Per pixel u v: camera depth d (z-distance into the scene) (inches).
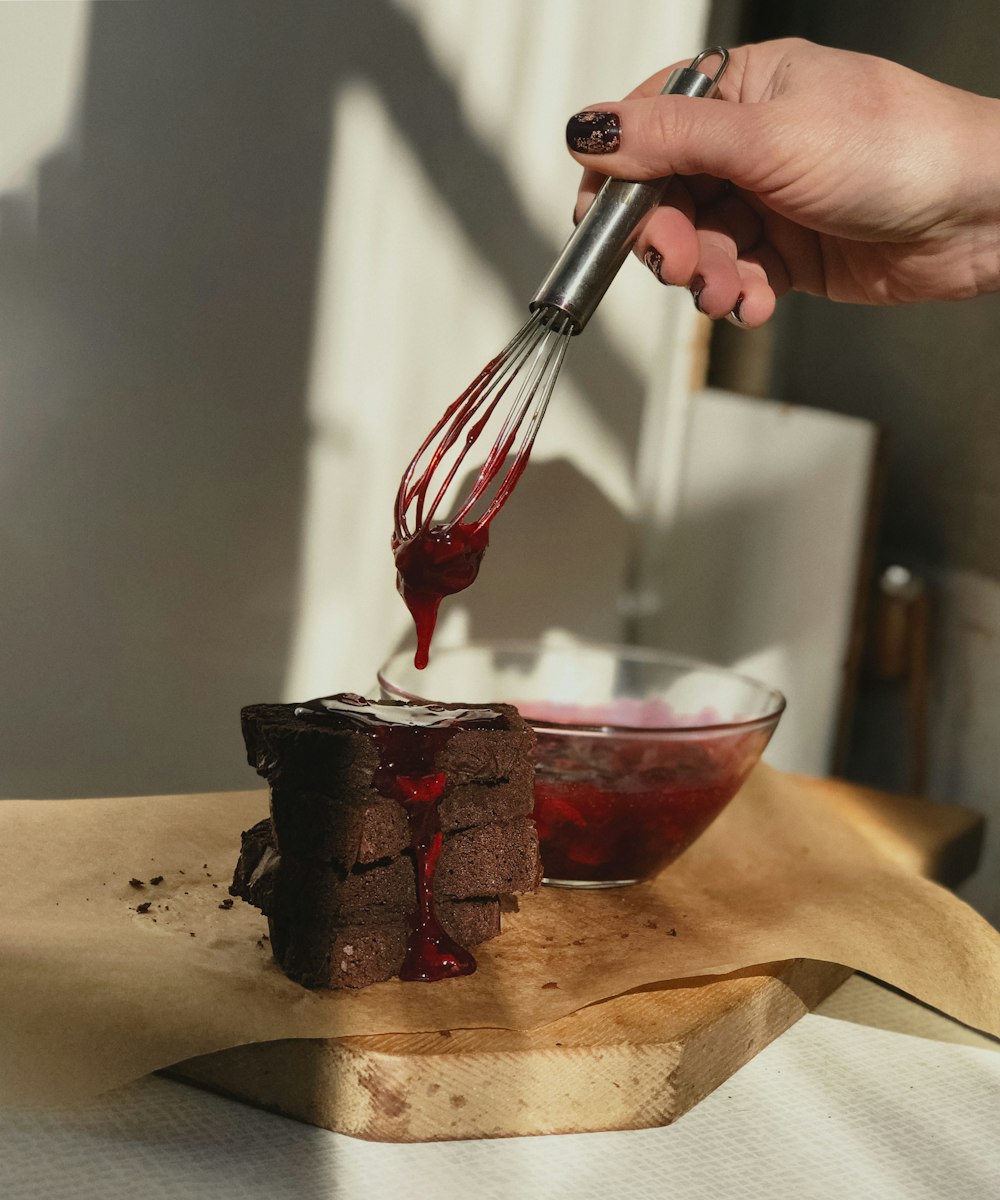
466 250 26.1
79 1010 12.7
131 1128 12.4
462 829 14.9
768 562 29.0
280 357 25.1
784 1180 12.3
